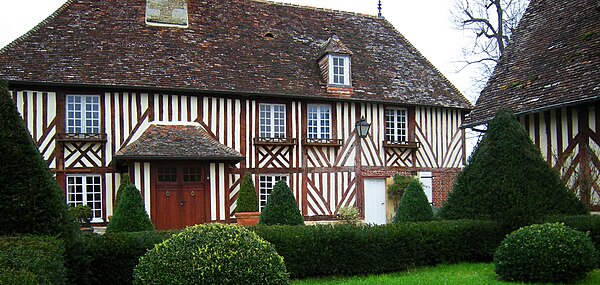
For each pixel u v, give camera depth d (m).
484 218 9.37
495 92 12.93
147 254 5.55
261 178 15.60
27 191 5.71
